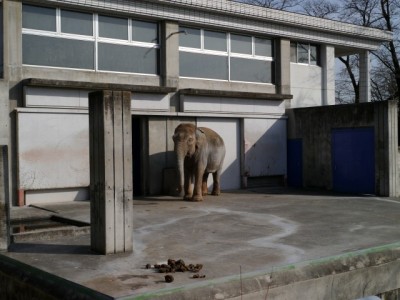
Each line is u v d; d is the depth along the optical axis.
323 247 7.29
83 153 12.39
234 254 6.81
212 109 14.75
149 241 7.67
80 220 9.17
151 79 13.72
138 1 13.05
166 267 5.98
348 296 6.53
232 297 5.36
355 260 6.66
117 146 6.81
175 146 12.34
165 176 13.81
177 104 14.19
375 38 18.34
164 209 11.08
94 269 6.05
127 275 5.79
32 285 5.71
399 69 24.97
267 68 16.38
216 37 15.16
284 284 5.86
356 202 12.45
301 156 16.19
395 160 13.76
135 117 13.82
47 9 12.04
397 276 7.16
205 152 12.88
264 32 15.77
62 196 12.20
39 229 8.31
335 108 15.06
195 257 6.65
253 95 15.38
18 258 6.61
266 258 6.59
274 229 8.73
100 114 6.73
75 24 12.48
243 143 15.53
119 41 13.21
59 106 12.03
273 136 16.28
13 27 11.44
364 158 14.31
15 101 11.54
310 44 17.48
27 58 11.77
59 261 6.45
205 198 13.20
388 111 13.59
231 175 15.45
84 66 12.62
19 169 11.43
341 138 14.94
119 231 6.87
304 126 16.06
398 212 10.81
